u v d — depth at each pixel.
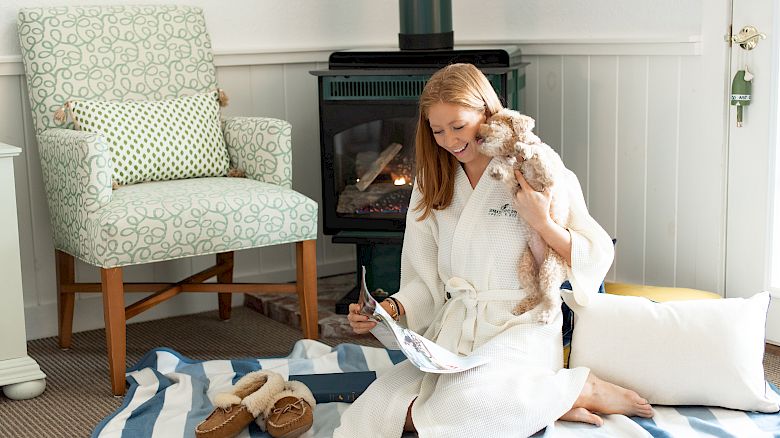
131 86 2.84
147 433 2.10
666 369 2.02
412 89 2.84
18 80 2.86
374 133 2.91
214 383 2.39
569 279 1.98
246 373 2.45
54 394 2.46
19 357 2.43
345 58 2.95
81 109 2.65
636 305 2.06
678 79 2.75
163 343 2.86
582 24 3.04
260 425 2.10
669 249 2.86
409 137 2.88
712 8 2.62
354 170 2.95
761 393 2.02
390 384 1.98
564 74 3.12
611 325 2.04
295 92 3.34
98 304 3.04
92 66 2.79
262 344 2.83
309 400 2.12
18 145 2.88
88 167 2.38
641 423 1.97
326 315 2.95
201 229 2.44
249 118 2.83
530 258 1.97
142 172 2.67
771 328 2.63
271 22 3.28
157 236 2.39
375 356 2.49
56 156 2.55
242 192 2.54
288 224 2.58
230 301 3.08
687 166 2.76
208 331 2.97
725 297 2.73
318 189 3.43
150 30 2.89
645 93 2.86
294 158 3.37
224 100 2.90
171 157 2.71
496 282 1.99
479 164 1.99
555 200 1.93
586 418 1.95
